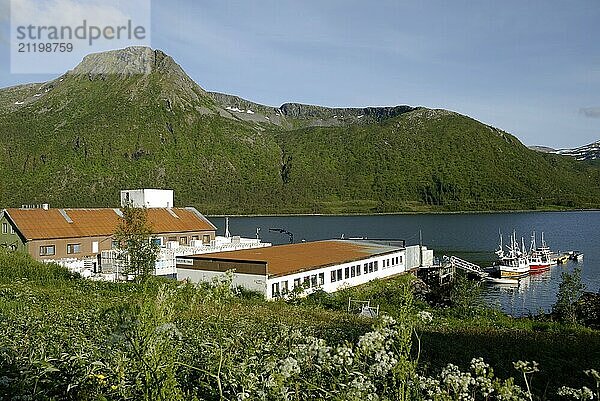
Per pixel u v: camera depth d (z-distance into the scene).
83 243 48.75
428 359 14.19
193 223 58.97
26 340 11.91
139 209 34.22
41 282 29.55
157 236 54.00
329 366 5.46
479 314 30.14
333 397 5.10
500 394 5.65
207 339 10.32
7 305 20.41
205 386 5.61
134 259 31.94
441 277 36.78
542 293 49.53
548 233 113.50
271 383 5.20
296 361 5.28
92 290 27.36
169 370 4.84
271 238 105.75
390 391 5.34
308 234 114.25
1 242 48.06
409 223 147.88
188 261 35.31
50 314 18.17
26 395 6.23
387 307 30.48
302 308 27.67
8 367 7.84
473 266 61.38
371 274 44.19
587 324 28.59
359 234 112.62
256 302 28.14
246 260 33.41
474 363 5.80
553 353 16.36
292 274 34.34
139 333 4.74
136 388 5.29
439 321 26.11
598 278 57.59
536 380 12.51
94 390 6.18
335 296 34.62
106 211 53.28
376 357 5.20
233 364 6.22
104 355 7.17
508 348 17.09
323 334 16.92
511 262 61.94
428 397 5.70
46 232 47.03
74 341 11.41
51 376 6.87
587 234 110.69
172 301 5.09
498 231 119.00
